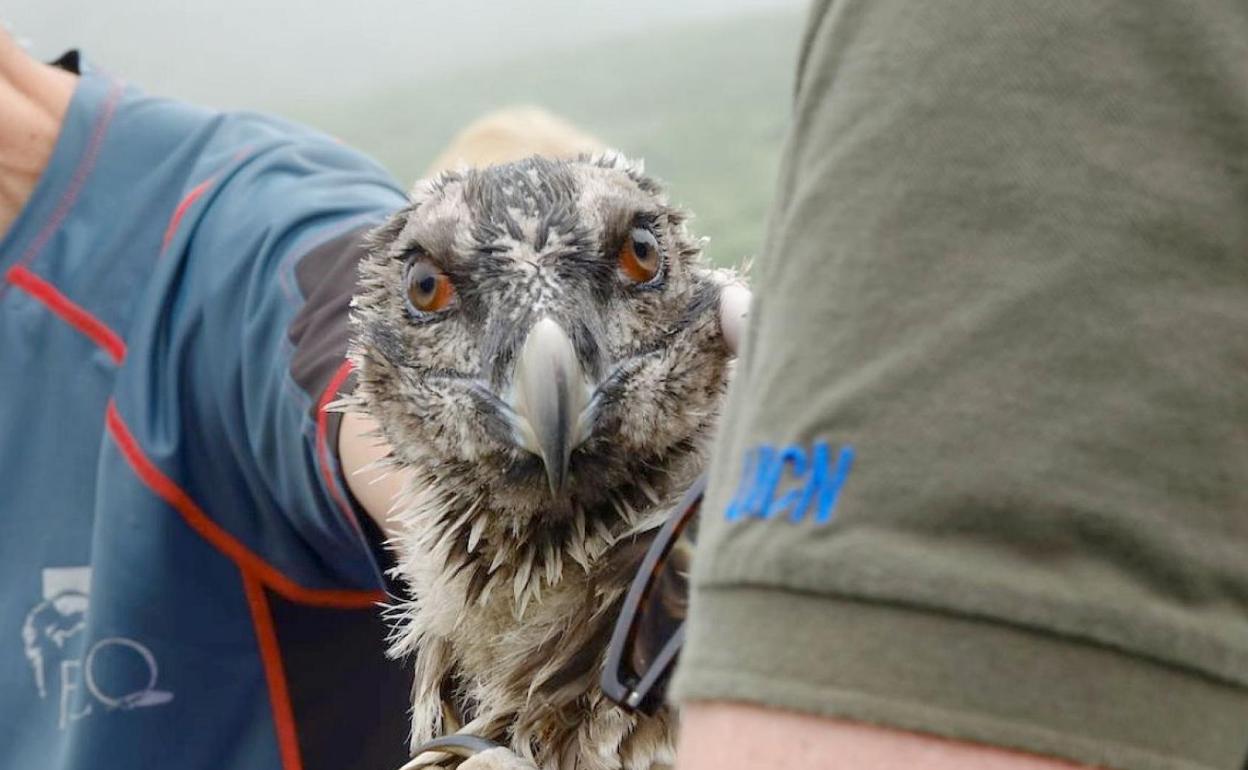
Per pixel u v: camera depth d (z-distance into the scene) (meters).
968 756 0.93
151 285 3.30
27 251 3.38
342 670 3.31
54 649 3.32
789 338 1.09
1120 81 1.02
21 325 3.33
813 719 0.96
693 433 2.62
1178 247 1.00
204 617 3.22
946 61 1.06
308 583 3.24
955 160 1.04
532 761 2.25
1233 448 0.98
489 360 2.57
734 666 1.00
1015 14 1.05
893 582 0.96
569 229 2.61
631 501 2.58
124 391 3.25
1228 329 0.99
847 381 1.04
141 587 3.19
